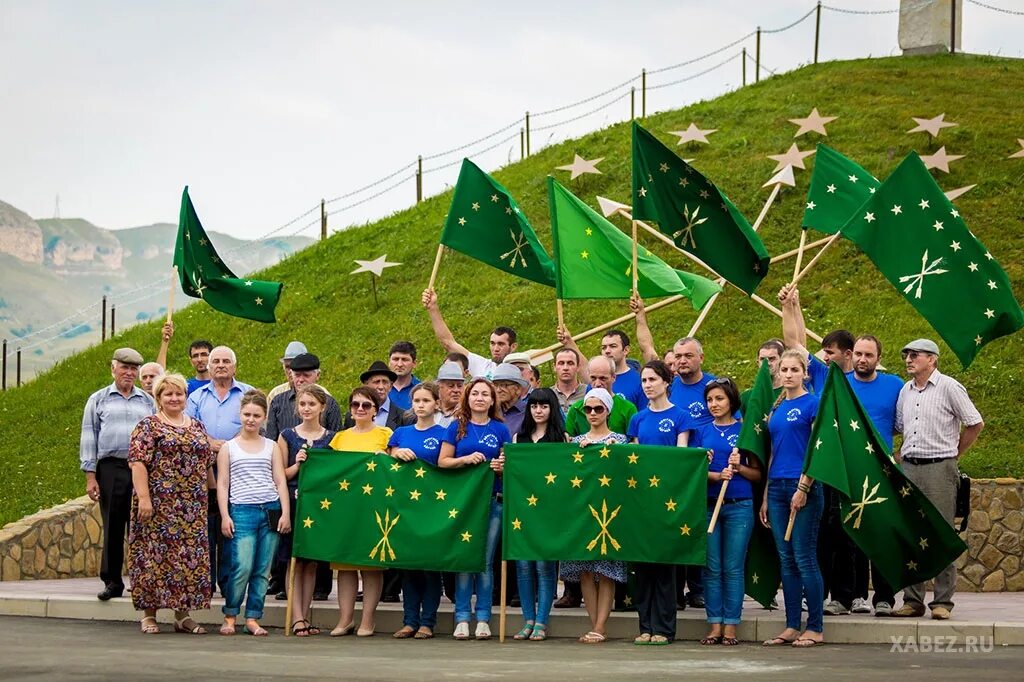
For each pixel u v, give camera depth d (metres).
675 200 14.32
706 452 11.89
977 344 13.27
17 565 16.06
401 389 14.47
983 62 32.59
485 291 25.48
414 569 12.33
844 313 22.22
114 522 13.73
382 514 12.41
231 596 12.50
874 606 12.71
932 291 13.33
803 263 23.89
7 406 25.33
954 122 27.50
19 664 9.84
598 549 11.87
